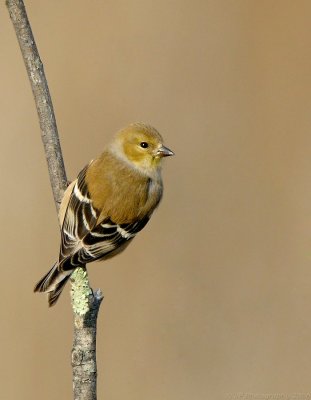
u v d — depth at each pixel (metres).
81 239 10.03
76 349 8.97
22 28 10.18
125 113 16.06
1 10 16.11
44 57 16.09
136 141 11.02
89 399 8.90
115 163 10.87
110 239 10.34
